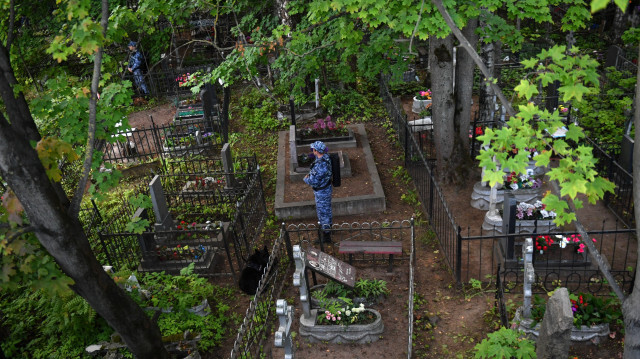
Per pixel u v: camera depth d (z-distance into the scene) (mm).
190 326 8961
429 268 10234
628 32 15312
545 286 9227
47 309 9125
